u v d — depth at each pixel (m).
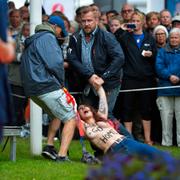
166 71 17.77
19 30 18.62
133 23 17.89
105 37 15.80
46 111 14.84
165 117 18.09
